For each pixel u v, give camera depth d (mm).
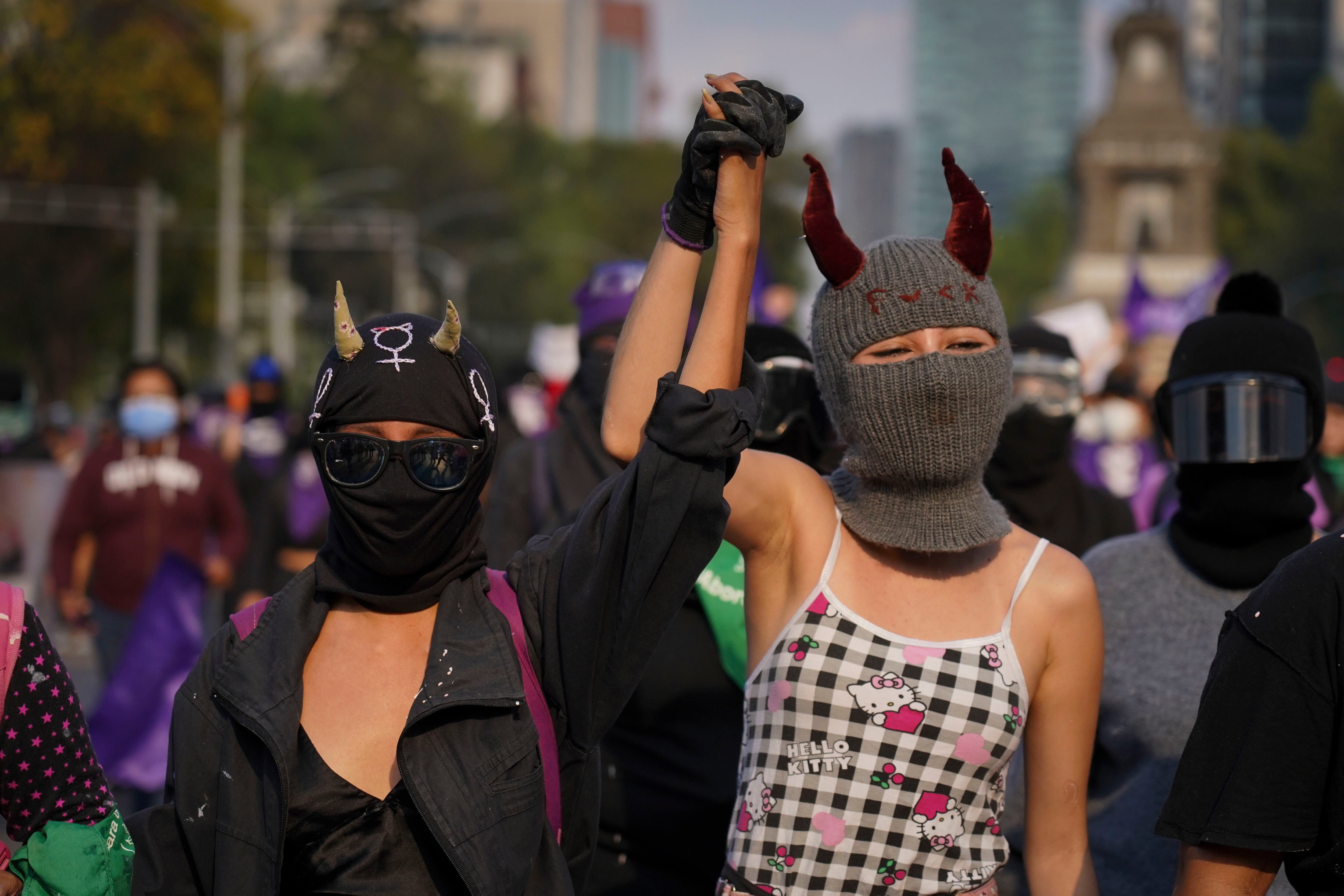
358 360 2471
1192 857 2398
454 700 2402
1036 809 2955
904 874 2768
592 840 2643
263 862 2377
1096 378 13359
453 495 2455
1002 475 5090
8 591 2506
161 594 7348
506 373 10969
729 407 2436
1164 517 5660
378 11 78375
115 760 7250
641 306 2639
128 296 43406
